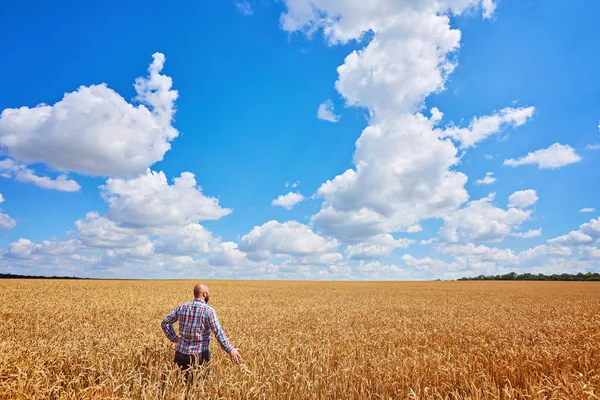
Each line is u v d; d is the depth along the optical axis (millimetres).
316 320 19016
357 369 8234
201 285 7684
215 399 6426
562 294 49750
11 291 36094
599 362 9148
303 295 43250
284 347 10188
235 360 7305
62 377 6918
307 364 8133
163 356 8531
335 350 10156
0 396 6016
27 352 8430
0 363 7266
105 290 42719
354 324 17781
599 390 6848
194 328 7258
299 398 6695
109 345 9312
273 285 75250
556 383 7207
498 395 6484
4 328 13922
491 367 8531
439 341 12500
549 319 20750
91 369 7391
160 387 6590
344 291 53781
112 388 6426
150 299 31625
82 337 11953
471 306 30156
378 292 51719
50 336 12648
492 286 80125
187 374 7051
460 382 7516
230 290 53344
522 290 61438
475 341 12555
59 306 24000
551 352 9664
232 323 16844
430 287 73188
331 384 7164
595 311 26344
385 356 10195
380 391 7207
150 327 15031
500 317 21922
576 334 14055
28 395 6047
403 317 21031
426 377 7727
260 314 21688
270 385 6676
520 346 10797
